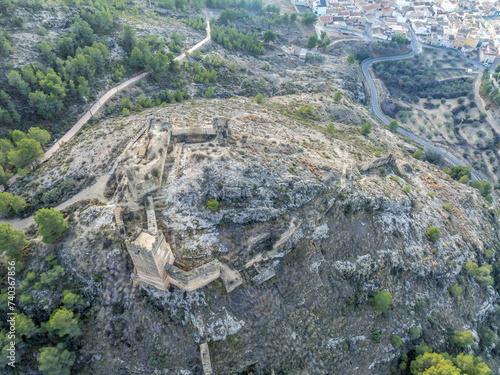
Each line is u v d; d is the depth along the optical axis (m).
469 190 126.75
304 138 113.50
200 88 154.50
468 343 84.69
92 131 105.62
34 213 80.31
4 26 129.88
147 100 128.25
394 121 167.62
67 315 61.28
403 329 83.00
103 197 79.44
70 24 147.75
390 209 96.31
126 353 63.66
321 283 78.06
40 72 115.50
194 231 72.06
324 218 85.12
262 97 158.88
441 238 100.31
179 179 77.31
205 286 67.69
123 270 68.44
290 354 69.94
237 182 77.44
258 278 71.31
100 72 137.75
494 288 107.81
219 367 63.69
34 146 89.50
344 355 75.31
